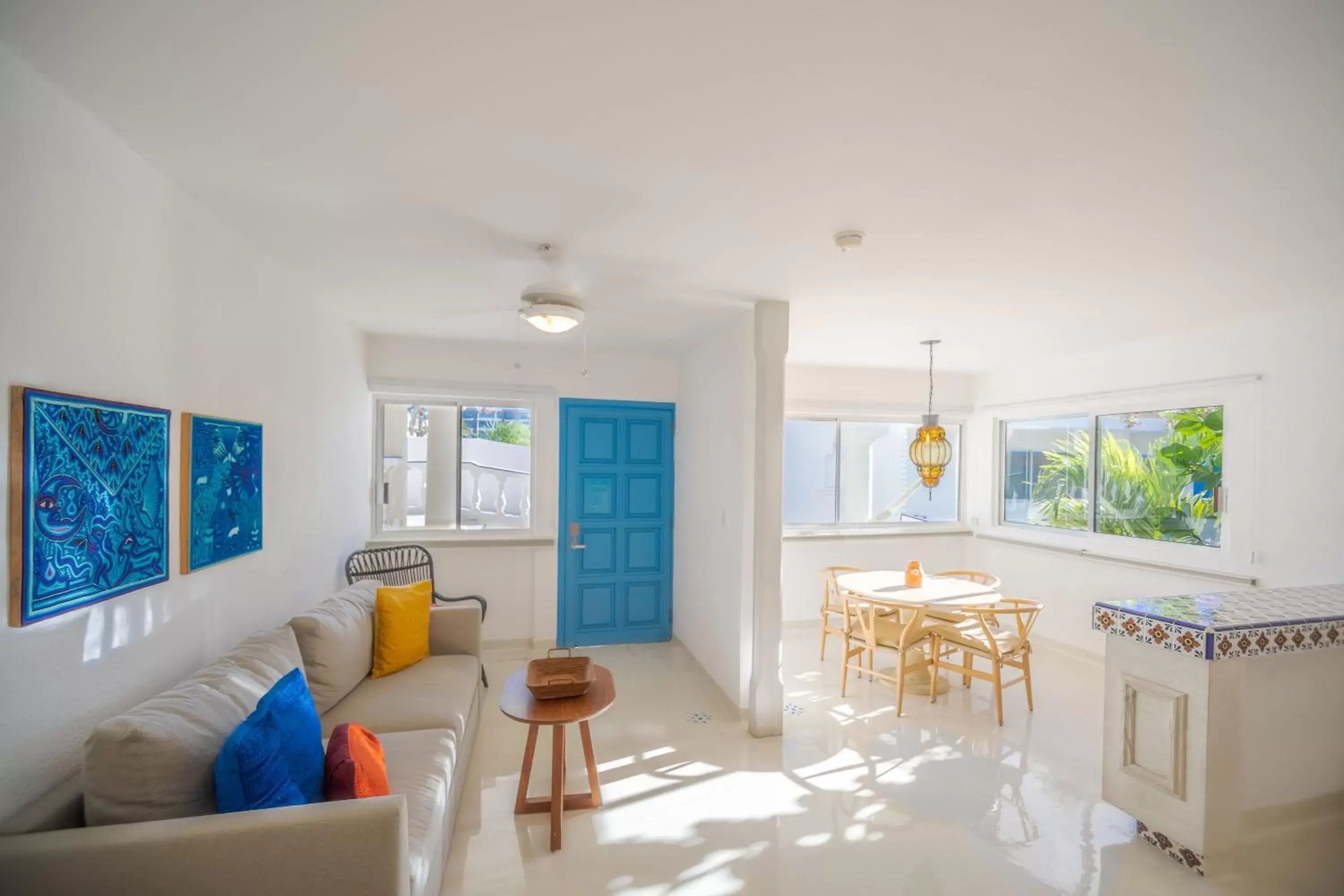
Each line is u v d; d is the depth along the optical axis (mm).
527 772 2590
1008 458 5664
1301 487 3387
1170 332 4020
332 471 3588
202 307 2125
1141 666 2461
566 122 1579
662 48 1276
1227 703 2244
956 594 3934
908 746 3252
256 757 1507
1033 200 2020
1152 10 1147
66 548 1466
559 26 1207
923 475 4367
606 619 5078
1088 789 2832
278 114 1550
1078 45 1251
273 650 2154
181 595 2002
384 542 4496
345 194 2020
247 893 1350
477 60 1324
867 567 5703
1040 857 2342
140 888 1299
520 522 4914
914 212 2125
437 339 4543
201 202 2092
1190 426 4051
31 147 1366
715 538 4078
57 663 1458
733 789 2809
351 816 1410
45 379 1421
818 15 1171
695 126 1592
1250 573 3637
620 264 2721
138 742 1397
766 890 2145
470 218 2215
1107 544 4594
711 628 4141
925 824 2547
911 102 1470
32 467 1356
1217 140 1625
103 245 1618
